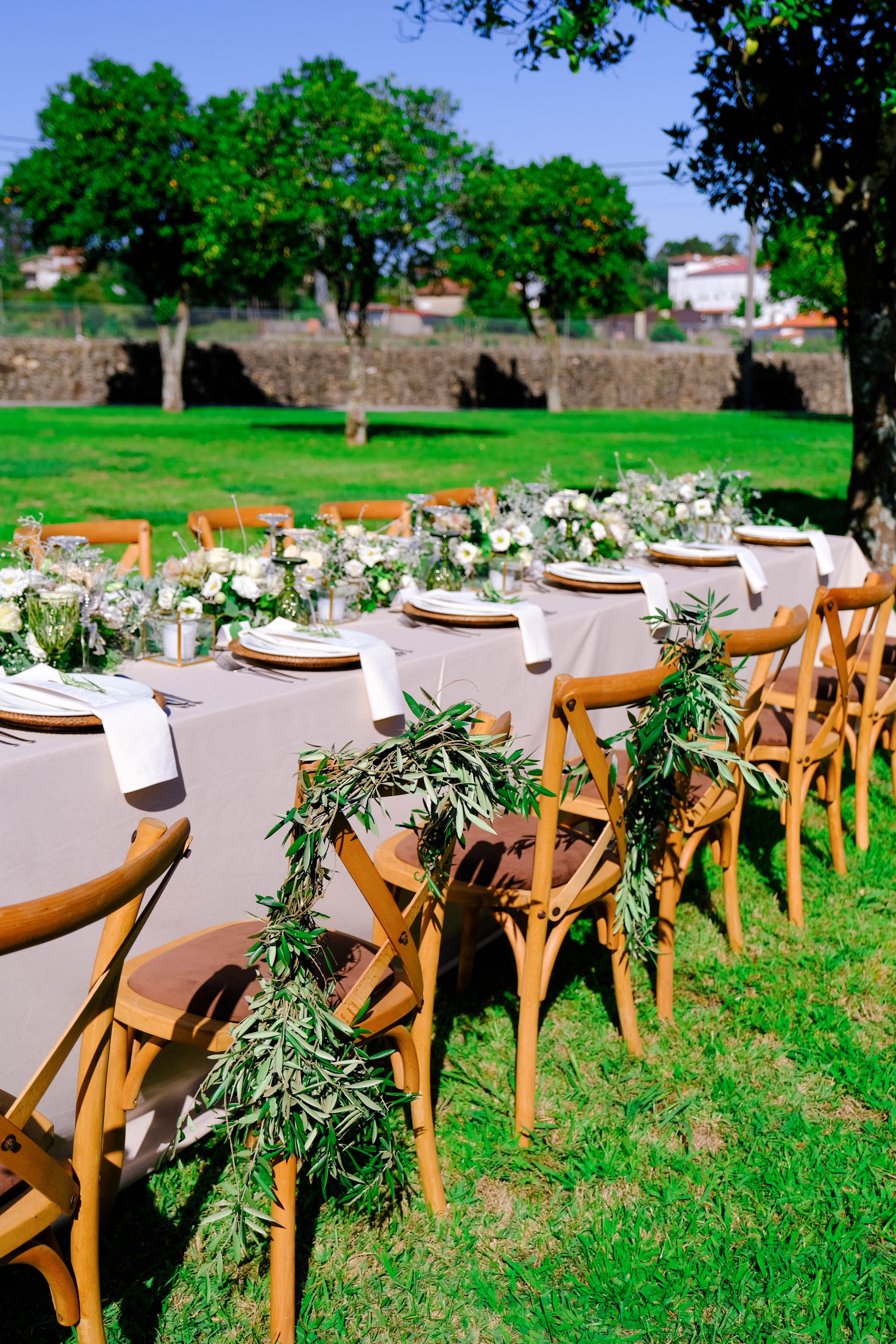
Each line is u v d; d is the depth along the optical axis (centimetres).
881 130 633
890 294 704
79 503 1117
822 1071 267
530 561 372
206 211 1744
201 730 209
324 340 3112
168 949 204
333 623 296
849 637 376
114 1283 195
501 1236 213
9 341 2688
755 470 1619
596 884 240
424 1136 213
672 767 231
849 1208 222
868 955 321
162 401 2817
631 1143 238
